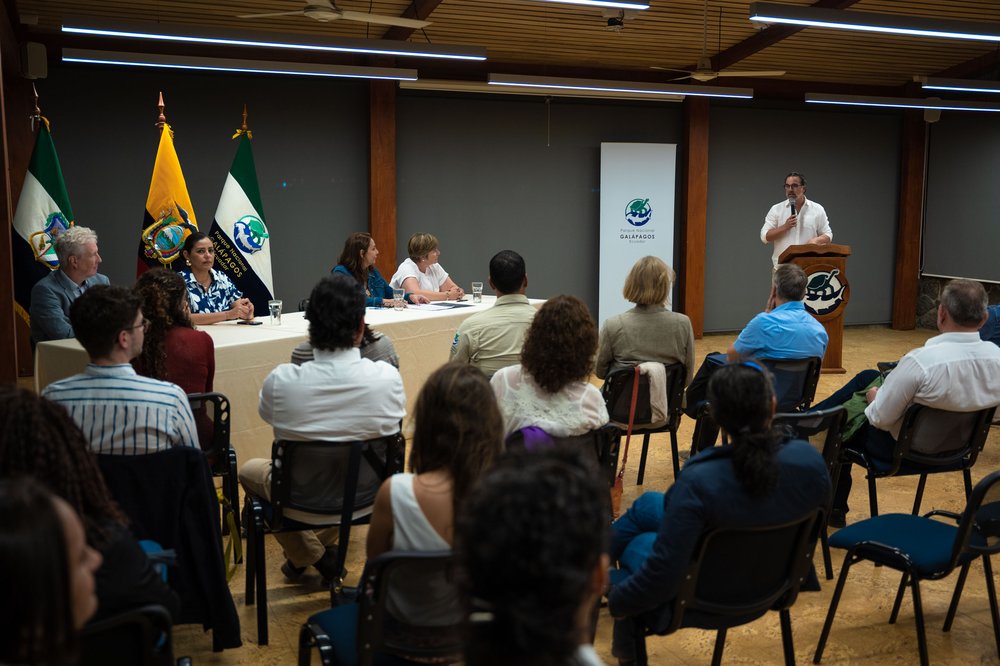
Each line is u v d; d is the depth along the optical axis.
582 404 2.82
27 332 7.95
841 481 4.02
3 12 6.52
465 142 9.68
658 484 4.80
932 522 2.90
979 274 10.30
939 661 2.86
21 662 0.94
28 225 5.51
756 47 8.95
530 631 0.86
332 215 9.25
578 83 8.48
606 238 9.95
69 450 1.67
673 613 2.17
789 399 4.41
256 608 3.15
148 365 3.23
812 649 2.94
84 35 8.02
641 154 9.88
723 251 10.68
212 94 8.65
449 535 1.88
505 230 9.92
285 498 2.83
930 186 10.92
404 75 7.89
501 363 3.86
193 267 4.87
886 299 11.38
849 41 9.16
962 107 9.50
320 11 5.62
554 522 0.88
